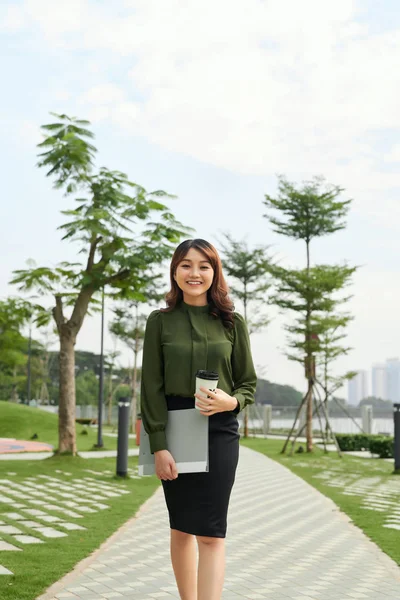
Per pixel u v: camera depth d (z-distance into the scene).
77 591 4.39
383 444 20.08
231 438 2.85
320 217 21.64
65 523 7.31
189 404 2.85
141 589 4.50
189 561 3.00
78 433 28.30
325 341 21.38
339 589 4.65
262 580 4.91
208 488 2.79
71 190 13.99
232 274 30.69
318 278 21.06
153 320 2.96
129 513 8.23
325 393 20.83
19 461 15.23
